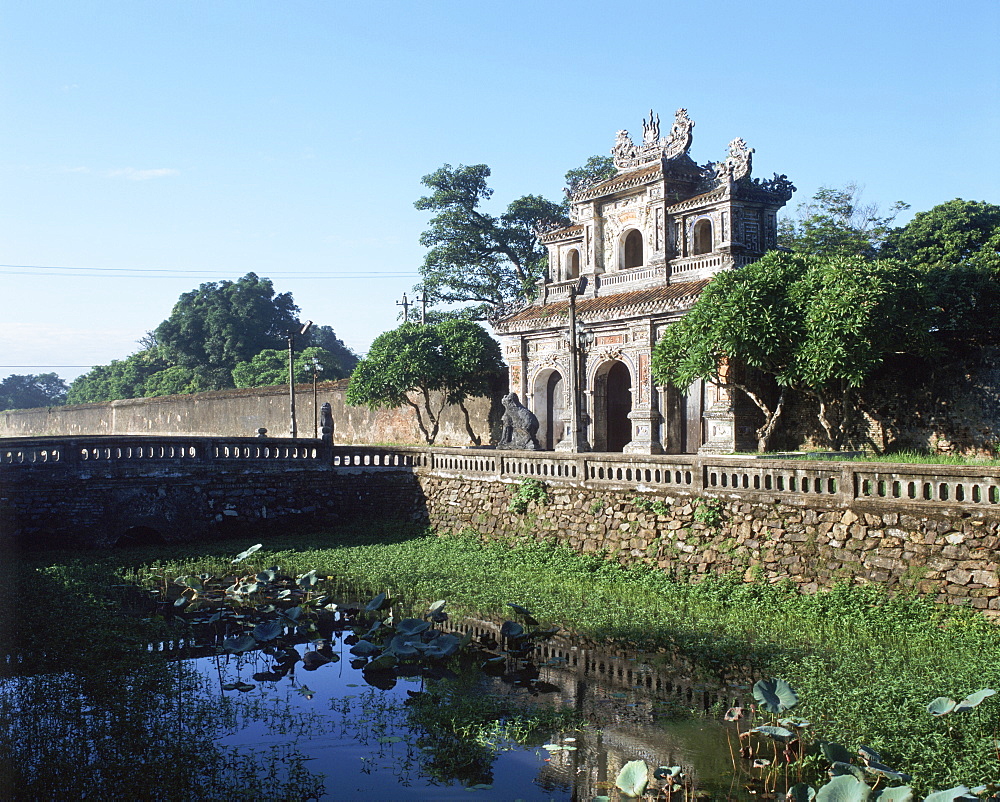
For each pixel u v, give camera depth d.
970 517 12.10
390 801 7.93
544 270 38.81
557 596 15.19
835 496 13.84
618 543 17.30
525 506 19.70
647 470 17.17
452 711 10.00
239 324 69.69
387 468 23.95
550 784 8.26
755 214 25.28
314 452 23.45
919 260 26.05
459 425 34.34
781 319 19.33
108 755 8.68
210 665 12.11
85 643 12.42
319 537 22.12
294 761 8.75
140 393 71.94
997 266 21.97
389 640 13.11
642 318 25.30
